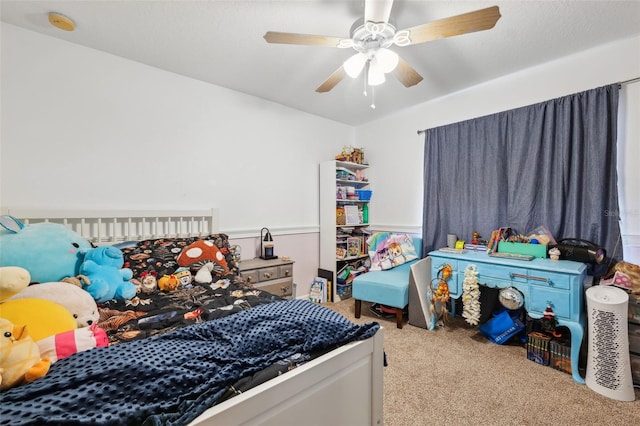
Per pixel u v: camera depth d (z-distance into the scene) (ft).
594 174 6.75
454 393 5.21
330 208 11.07
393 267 9.70
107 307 4.77
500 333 7.13
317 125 11.60
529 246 7.24
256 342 2.98
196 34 6.14
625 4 5.21
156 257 6.21
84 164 6.60
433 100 10.11
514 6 5.28
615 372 4.99
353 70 5.49
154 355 2.56
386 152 11.82
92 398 2.02
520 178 7.97
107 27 5.89
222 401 2.40
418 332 7.84
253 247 9.62
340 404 3.22
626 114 6.53
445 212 9.74
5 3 5.15
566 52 6.98
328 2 5.14
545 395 5.11
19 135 5.88
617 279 5.66
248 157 9.48
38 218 5.96
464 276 7.54
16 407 1.86
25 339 2.52
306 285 11.25
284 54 6.95
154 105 7.57
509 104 8.26
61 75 6.32
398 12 5.39
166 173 7.79
